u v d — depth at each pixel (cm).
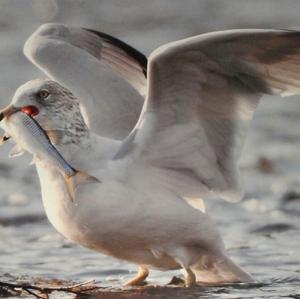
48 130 1145
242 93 1160
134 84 1355
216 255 1183
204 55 1115
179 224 1159
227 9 3222
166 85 1134
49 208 1155
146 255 1177
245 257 1320
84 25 3089
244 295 1130
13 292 1141
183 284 1193
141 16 3175
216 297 1120
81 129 1151
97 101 1271
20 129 1120
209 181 1193
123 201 1139
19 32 3016
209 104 1159
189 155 1173
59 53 1294
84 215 1134
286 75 1151
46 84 1149
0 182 1819
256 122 2250
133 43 2859
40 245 1411
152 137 1154
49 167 1140
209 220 1170
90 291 1159
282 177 1808
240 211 1582
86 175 1117
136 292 1155
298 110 2356
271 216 1548
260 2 3284
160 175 1170
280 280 1204
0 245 1411
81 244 1173
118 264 1310
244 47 1114
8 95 2408
